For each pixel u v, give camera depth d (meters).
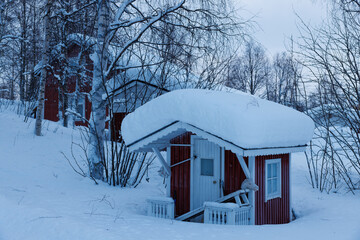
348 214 8.98
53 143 14.91
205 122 7.65
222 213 7.80
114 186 12.09
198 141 9.12
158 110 8.38
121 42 13.36
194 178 9.09
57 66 22.05
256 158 8.29
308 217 9.12
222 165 8.70
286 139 8.48
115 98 17.28
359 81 12.20
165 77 13.06
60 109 21.89
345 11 12.49
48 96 25.27
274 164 9.32
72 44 21.42
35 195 9.12
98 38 12.67
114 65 12.52
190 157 9.17
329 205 10.26
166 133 8.34
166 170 9.44
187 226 7.23
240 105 7.91
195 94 8.09
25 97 29.47
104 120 12.70
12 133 14.80
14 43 25.22
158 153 9.27
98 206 8.99
